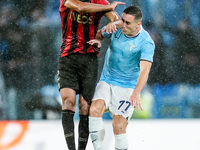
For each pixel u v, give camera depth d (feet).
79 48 48.52
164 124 77.92
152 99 90.74
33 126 76.13
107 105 50.80
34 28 94.12
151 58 48.98
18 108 89.86
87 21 47.80
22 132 72.18
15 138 68.85
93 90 49.80
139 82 47.14
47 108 90.22
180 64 94.68
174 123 78.84
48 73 92.73
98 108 49.11
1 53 92.73
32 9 94.22
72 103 47.37
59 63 49.21
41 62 93.30
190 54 94.89
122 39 50.19
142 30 50.31
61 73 48.55
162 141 66.44
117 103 51.62
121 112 51.31
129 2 95.04
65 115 47.03
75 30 48.03
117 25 47.52
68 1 46.34
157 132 72.02
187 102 91.40
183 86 92.99
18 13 94.02
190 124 78.48
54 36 94.48
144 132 71.46
